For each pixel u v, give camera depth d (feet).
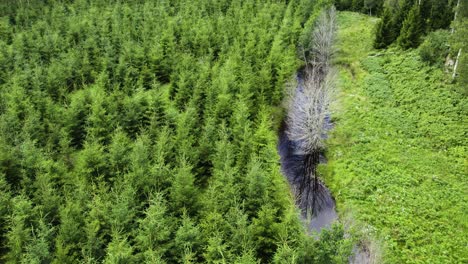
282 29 183.42
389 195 105.70
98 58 155.22
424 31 173.27
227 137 108.47
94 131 108.99
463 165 111.34
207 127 108.88
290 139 133.59
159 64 154.92
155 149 101.65
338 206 108.06
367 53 177.99
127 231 77.41
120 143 98.78
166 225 75.10
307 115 124.88
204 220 78.89
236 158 105.40
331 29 167.73
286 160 127.54
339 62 175.42
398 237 93.56
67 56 154.40
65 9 215.92
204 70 142.10
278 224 75.66
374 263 82.33
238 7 214.28
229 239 75.05
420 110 134.92
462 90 126.00
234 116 118.01
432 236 92.73
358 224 96.89
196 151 104.06
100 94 122.31
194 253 69.15
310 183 118.01
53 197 81.41
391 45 176.35
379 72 161.68
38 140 109.81
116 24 183.52
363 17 220.23
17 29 189.37
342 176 116.37
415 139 123.95
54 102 130.93
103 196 82.74
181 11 207.92
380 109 139.74
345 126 135.03
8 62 155.02
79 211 78.48
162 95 125.18
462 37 119.24
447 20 169.48
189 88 133.28
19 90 125.08
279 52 159.12
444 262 86.69
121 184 86.38
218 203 82.94
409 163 115.34
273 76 153.17
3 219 81.30
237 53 155.12
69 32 177.68
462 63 119.75
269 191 86.79
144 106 120.47
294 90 141.79
